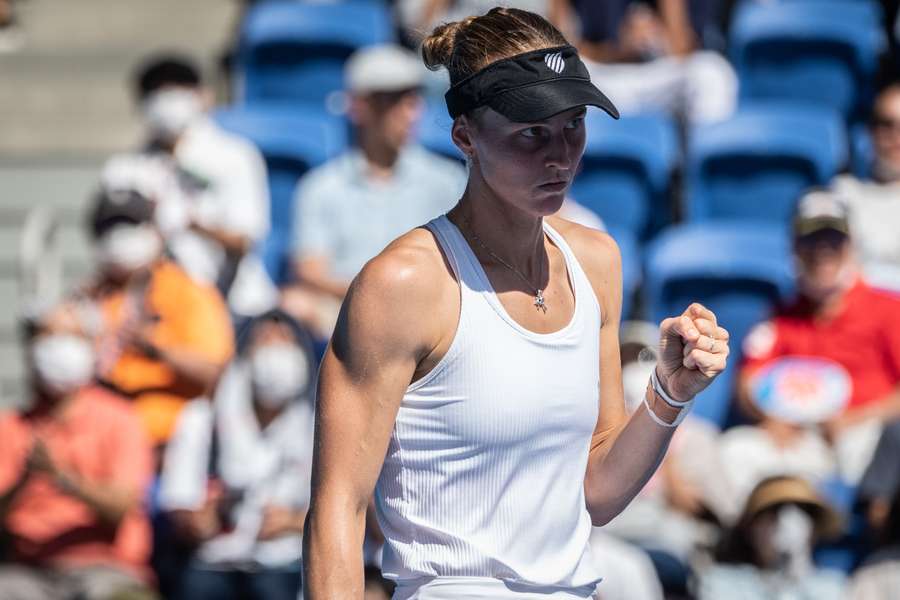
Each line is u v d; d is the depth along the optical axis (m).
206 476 20.31
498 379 8.07
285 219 27.45
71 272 27.75
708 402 23.92
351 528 8.04
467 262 8.20
